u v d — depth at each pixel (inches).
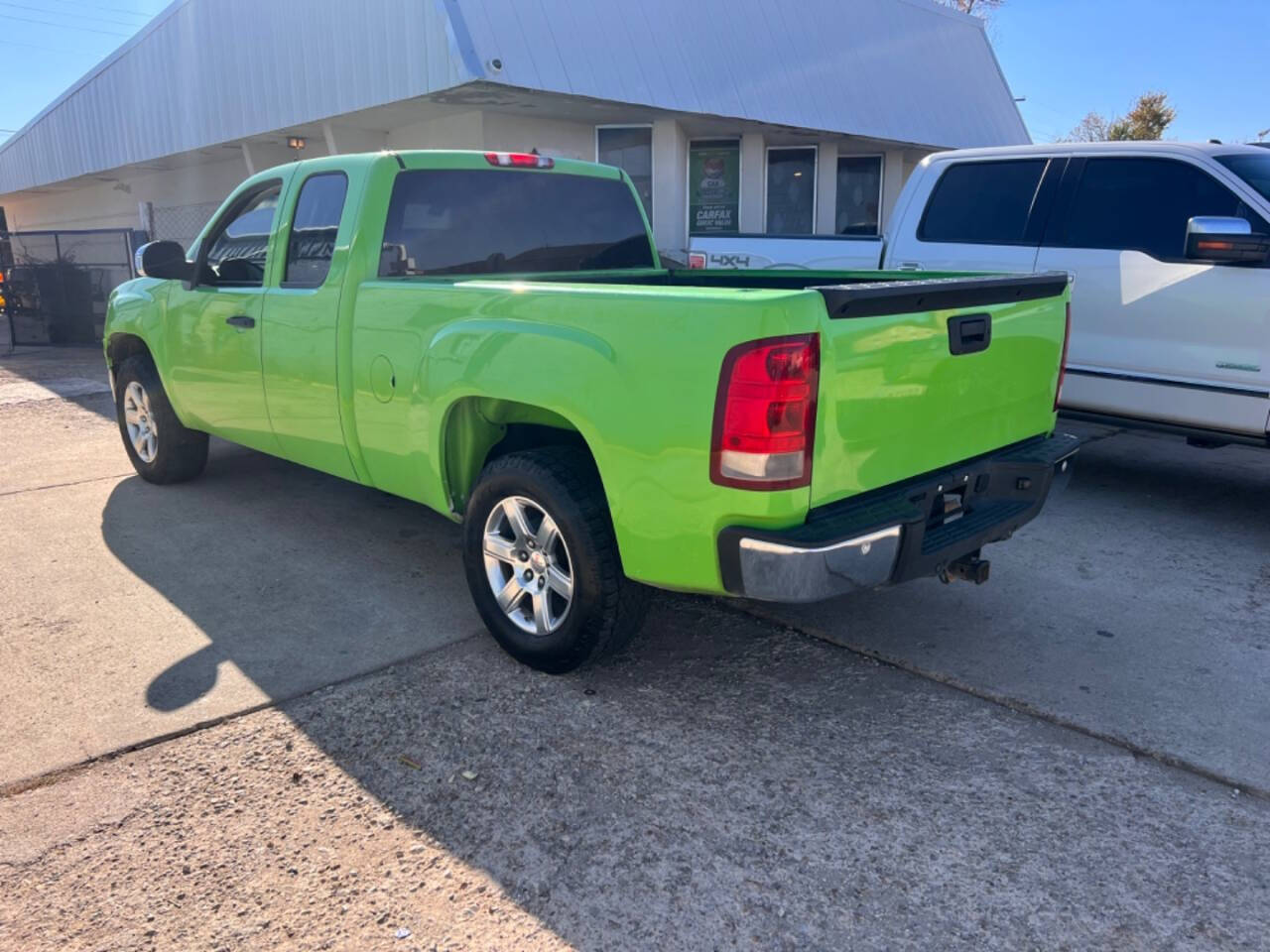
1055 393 164.6
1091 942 95.3
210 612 172.9
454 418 154.5
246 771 123.7
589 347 127.8
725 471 116.1
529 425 159.2
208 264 213.6
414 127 551.5
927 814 115.4
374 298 163.5
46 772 123.0
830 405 117.8
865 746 130.2
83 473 271.3
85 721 135.1
